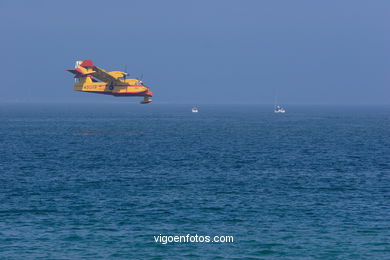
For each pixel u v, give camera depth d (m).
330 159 178.25
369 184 126.56
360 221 90.75
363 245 78.31
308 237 81.81
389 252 75.56
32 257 72.88
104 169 151.50
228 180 131.62
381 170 151.00
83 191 115.75
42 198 108.00
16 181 128.62
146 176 138.00
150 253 75.00
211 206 101.06
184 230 85.19
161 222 89.69
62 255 73.75
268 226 87.50
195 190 117.25
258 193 114.12
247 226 87.50
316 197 110.12
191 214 95.06
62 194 112.25
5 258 72.38
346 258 73.44
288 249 76.56
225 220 91.06
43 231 84.12
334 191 117.12
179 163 166.00
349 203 104.50
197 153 197.38
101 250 75.81
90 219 91.25
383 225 88.31
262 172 145.75
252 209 98.94
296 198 108.94
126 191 115.94
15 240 79.62
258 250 76.19
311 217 93.25
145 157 183.38
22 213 95.19
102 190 117.12
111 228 86.06
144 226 87.19
